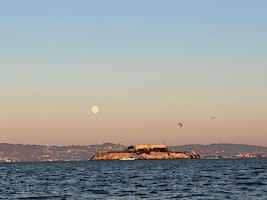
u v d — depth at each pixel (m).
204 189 159.12
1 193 157.75
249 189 154.75
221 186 170.12
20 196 146.75
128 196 141.00
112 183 197.62
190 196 137.75
